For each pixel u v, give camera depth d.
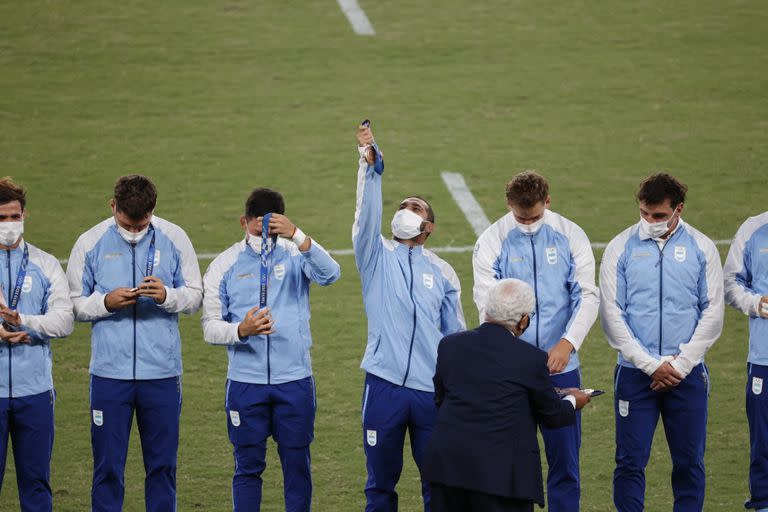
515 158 51.97
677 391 24.91
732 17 68.06
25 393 23.61
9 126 54.59
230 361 24.75
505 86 59.94
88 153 52.06
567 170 50.66
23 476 23.98
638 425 25.12
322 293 41.22
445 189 48.97
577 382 24.67
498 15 68.94
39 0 69.19
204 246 43.62
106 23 66.69
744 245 25.97
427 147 53.22
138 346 24.36
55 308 24.05
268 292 24.55
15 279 23.94
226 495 28.56
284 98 58.53
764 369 25.17
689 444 25.03
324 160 51.84
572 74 61.16
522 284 21.72
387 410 24.00
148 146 52.97
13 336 23.08
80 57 62.50
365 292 24.53
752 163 50.78
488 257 24.98
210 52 63.56
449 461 21.05
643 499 25.39
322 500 28.42
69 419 32.69
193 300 24.86
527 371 21.19
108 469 24.53
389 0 70.94
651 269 25.08
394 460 24.31
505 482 20.75
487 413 21.03
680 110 56.72
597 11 69.25
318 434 32.00
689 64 61.97
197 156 52.06
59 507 27.88
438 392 22.02
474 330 21.81
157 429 24.73
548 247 24.83
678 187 24.69
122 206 23.95
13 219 23.52
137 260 24.78
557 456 24.55
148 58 62.69
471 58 63.28
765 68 61.28
